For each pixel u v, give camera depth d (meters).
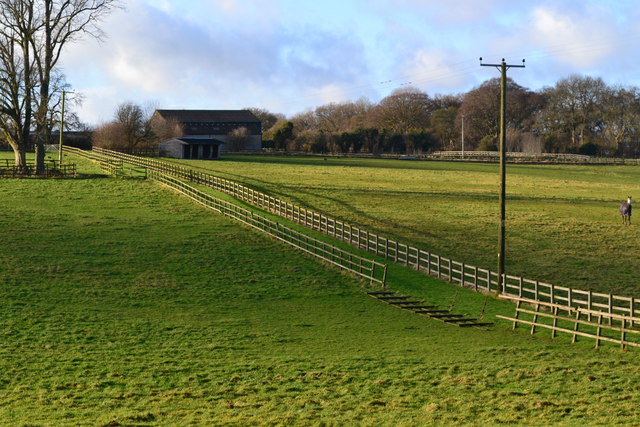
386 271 38.78
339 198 68.38
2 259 40.25
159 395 19.84
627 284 40.25
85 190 66.19
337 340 27.48
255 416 17.52
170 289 36.50
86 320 29.88
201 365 23.30
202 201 61.59
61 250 43.31
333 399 19.00
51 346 25.66
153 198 63.50
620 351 23.98
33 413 18.02
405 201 68.19
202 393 20.02
